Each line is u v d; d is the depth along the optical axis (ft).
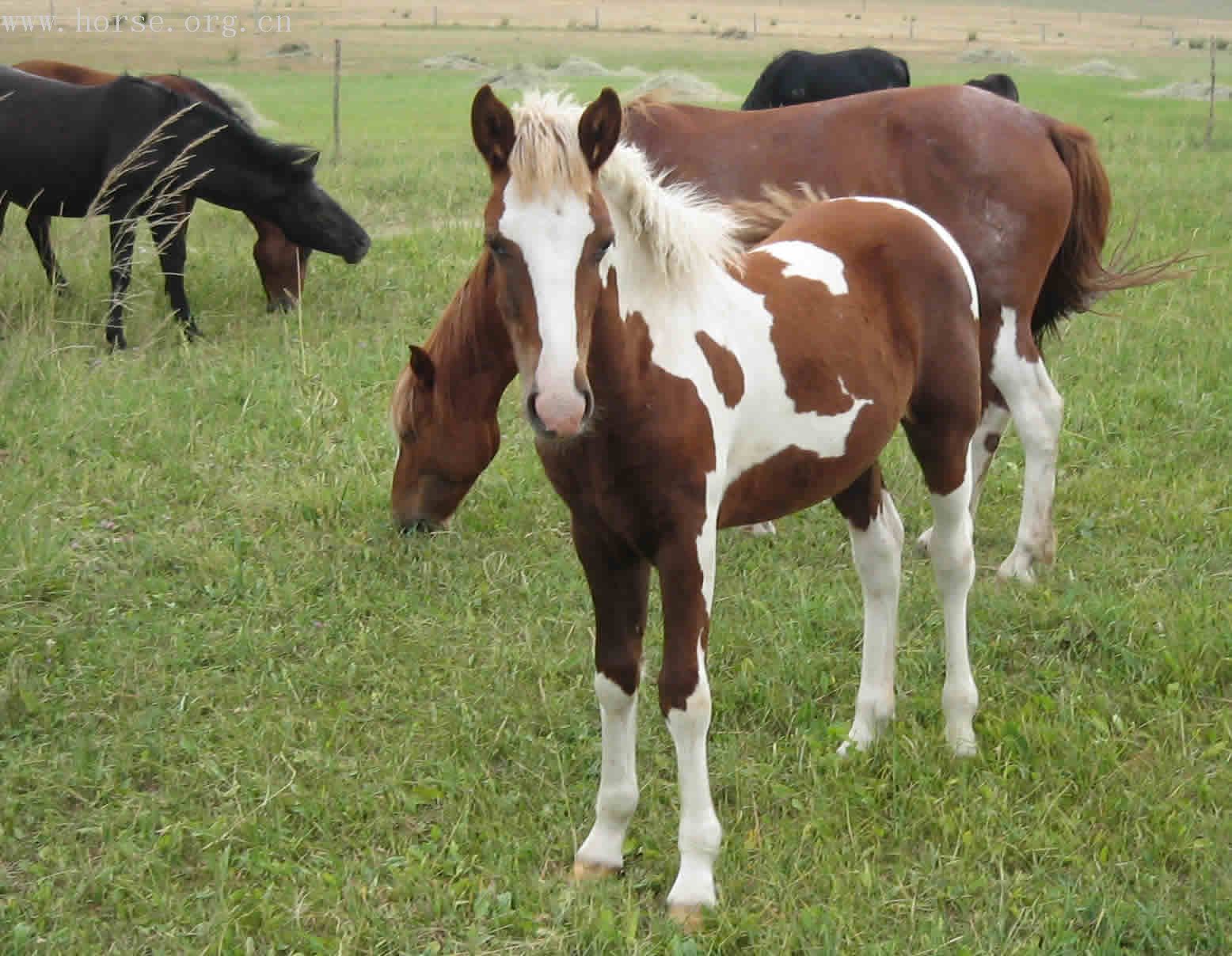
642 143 18.22
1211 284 29.81
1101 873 10.78
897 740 12.64
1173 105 81.00
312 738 12.92
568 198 8.87
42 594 15.53
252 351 24.54
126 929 10.23
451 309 15.74
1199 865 10.91
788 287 11.26
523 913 10.36
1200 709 13.44
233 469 19.33
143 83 25.64
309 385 22.33
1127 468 19.71
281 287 27.94
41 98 25.44
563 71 103.19
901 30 252.21
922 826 11.54
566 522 18.16
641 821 11.86
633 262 9.82
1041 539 16.67
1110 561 16.85
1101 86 102.63
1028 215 16.75
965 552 12.65
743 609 15.79
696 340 10.16
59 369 21.75
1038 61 160.25
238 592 15.81
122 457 19.47
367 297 28.37
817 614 15.28
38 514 17.15
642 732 13.16
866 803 11.80
